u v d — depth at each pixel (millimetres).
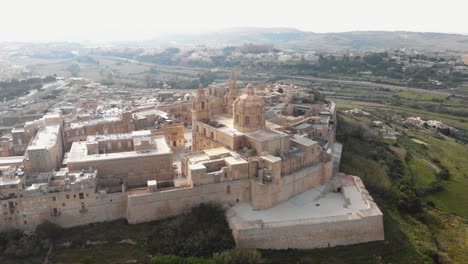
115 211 109438
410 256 112125
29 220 103125
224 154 122812
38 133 130250
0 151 133250
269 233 105062
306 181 128250
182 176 124688
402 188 151500
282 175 120500
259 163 117375
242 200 118688
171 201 110250
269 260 102188
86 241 101188
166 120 167500
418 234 126438
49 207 103688
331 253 108500
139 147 122188
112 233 103812
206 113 150250
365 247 112062
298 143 131250
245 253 94875
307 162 129000
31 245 96312
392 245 114438
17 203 101188
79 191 105000
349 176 138875
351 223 111062
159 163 120125
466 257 118938
